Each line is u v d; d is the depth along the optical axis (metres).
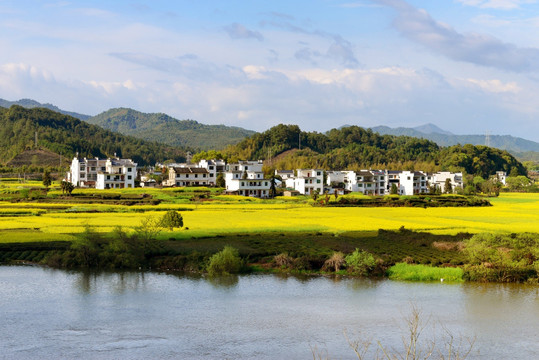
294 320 63.66
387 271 83.12
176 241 96.75
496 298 72.19
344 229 114.50
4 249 90.62
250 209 152.00
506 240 89.62
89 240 89.06
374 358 53.38
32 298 70.00
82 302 68.88
